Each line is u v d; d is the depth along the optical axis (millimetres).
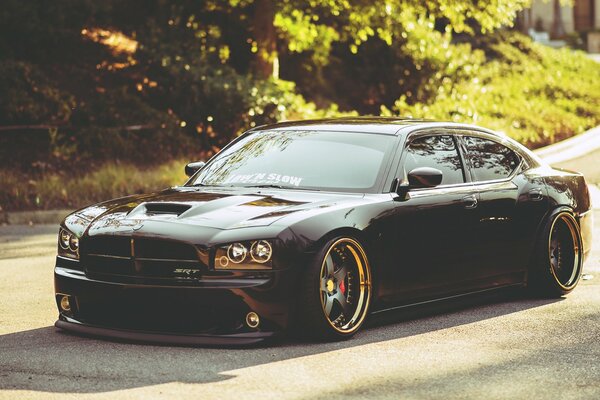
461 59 33969
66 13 26109
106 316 7750
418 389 6320
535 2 64188
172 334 7492
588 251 10500
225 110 25969
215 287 7285
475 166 9328
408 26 29438
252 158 9039
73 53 27234
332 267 7734
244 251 7312
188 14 29203
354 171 8484
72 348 7496
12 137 23578
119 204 8344
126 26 28859
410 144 8797
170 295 7359
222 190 8484
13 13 25047
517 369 6867
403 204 8312
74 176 22359
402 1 27516
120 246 7609
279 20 28234
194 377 6598
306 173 8586
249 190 8422
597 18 69000
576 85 38344
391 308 8305
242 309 7309
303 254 7441
